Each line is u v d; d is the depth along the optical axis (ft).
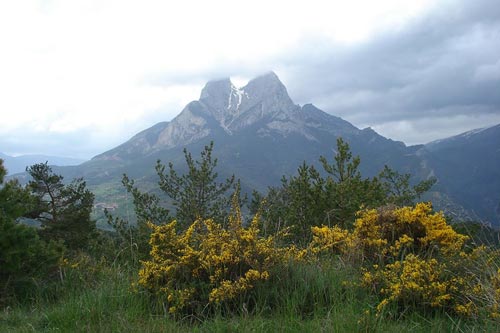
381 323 13.16
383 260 17.88
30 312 17.52
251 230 17.58
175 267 16.72
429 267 15.53
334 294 14.94
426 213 19.56
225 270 16.35
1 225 19.42
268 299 15.66
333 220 32.96
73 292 18.54
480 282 14.52
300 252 18.31
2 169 23.18
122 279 19.01
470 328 13.06
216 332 13.51
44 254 21.11
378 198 37.14
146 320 14.78
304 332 12.95
